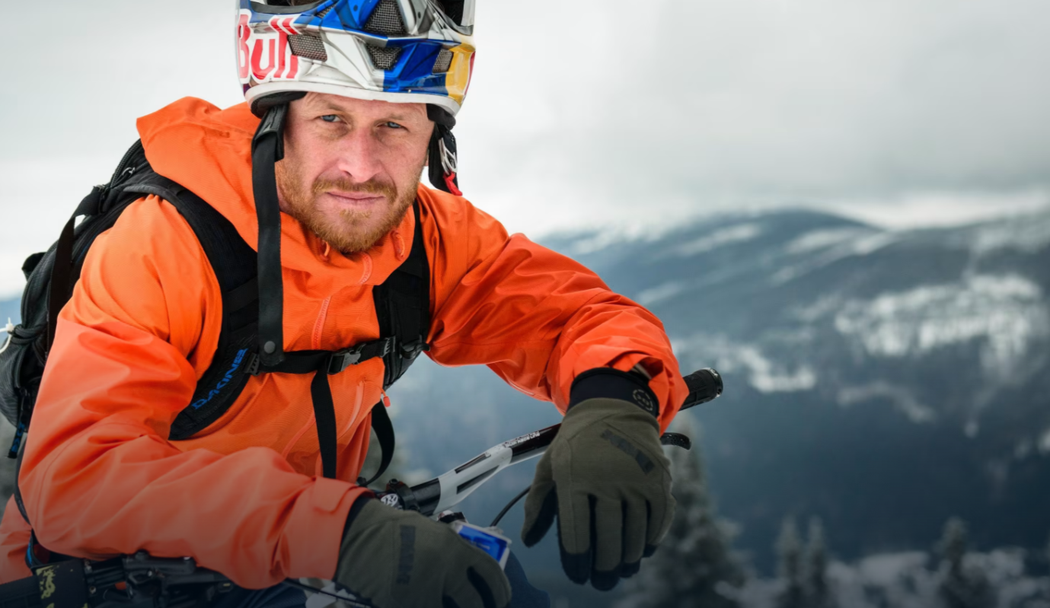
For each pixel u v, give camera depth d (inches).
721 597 1425.9
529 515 35.6
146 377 36.5
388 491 36.7
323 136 41.1
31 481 34.1
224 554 30.4
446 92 42.5
